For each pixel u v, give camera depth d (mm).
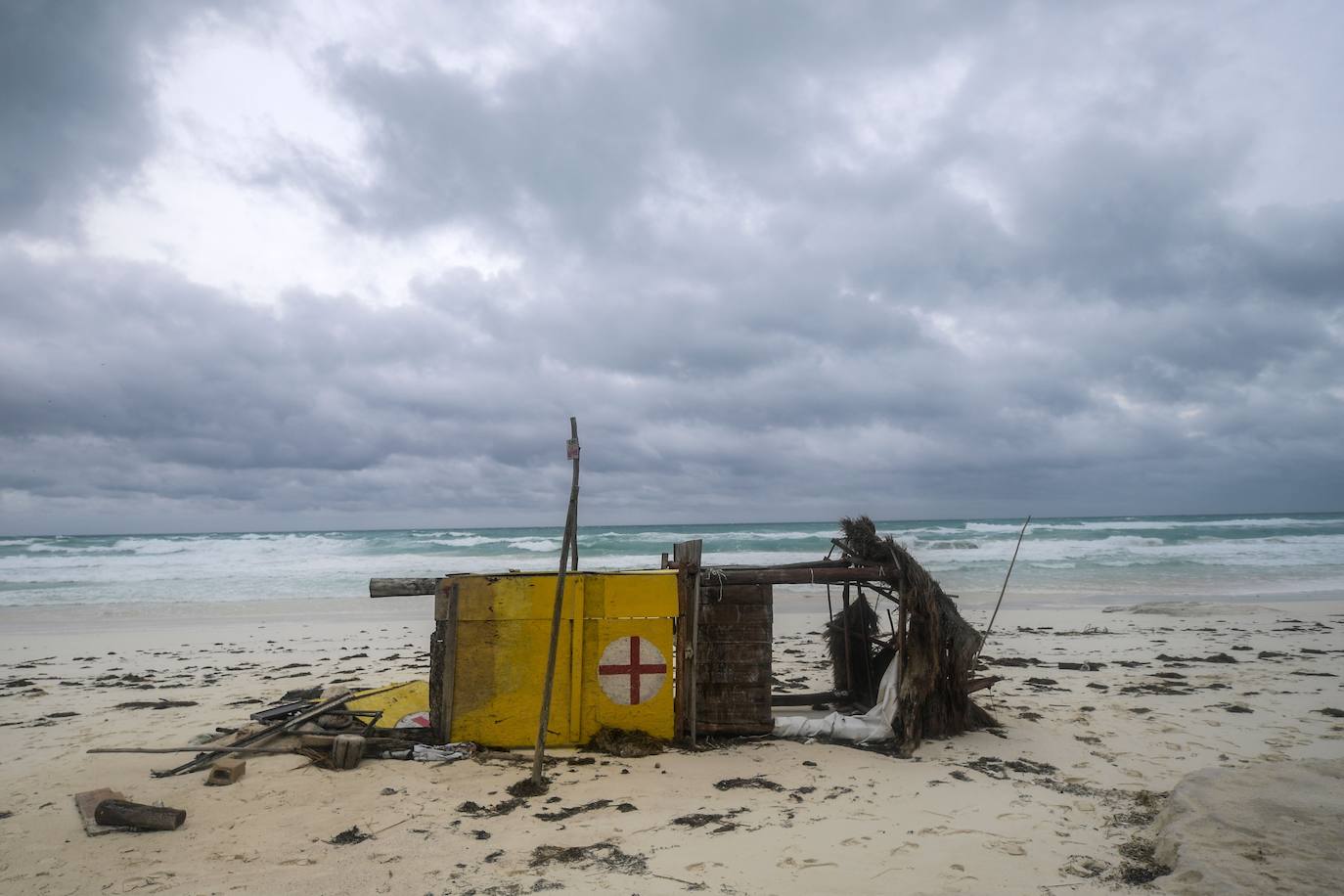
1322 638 15156
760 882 4766
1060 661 13008
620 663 7836
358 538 53875
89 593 26906
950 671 8234
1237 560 32844
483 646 7742
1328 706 9484
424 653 15062
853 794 6371
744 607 8125
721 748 7688
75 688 11977
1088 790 6465
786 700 9586
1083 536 45844
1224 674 11648
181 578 31500
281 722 8195
